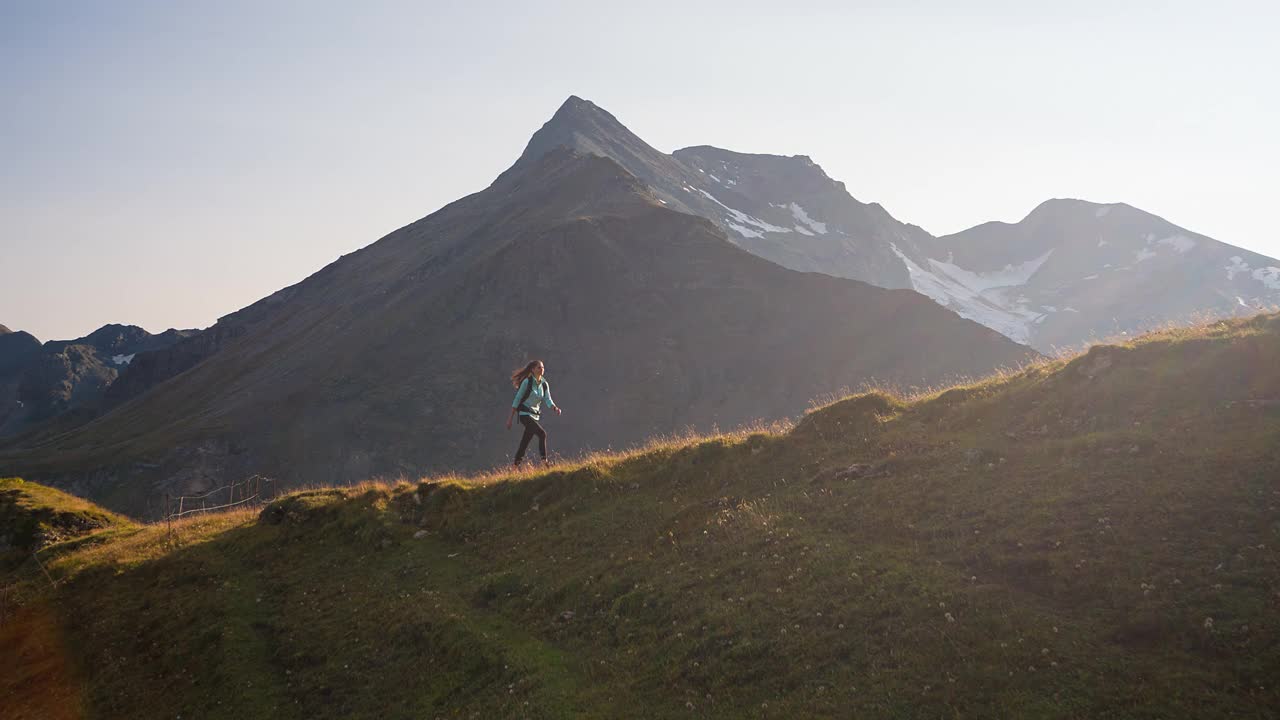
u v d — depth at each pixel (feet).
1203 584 29.19
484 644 41.19
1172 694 25.11
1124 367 47.34
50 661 56.44
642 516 52.80
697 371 557.33
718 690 31.89
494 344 580.71
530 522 57.88
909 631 31.32
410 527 62.69
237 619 53.11
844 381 518.37
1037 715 25.50
